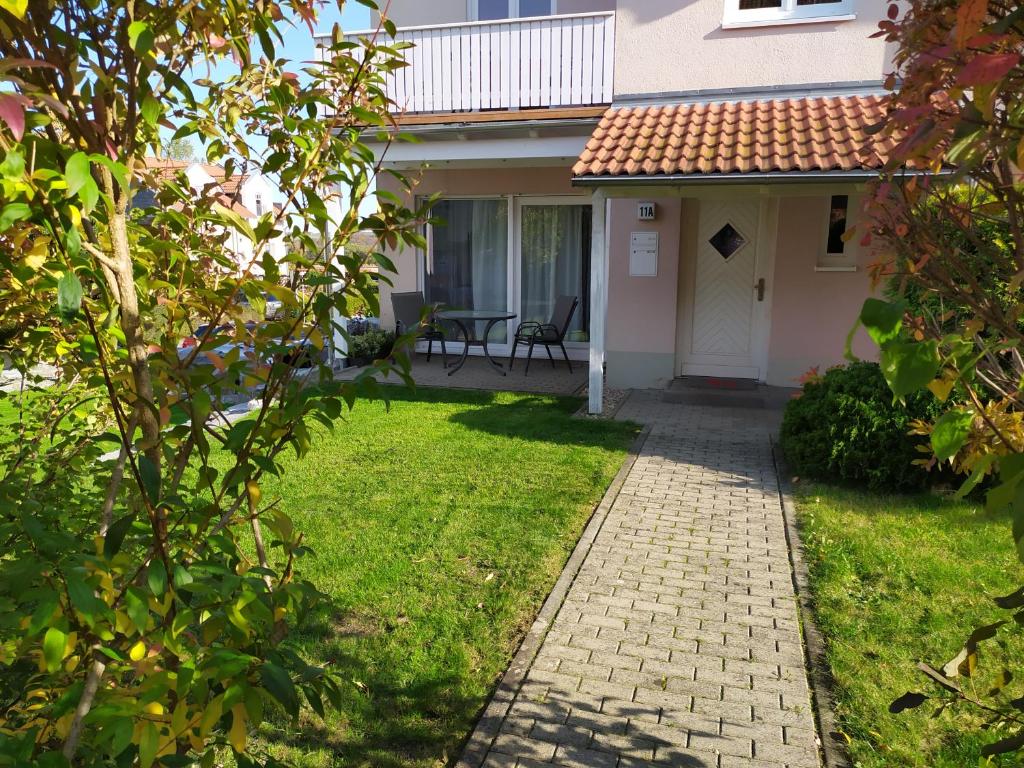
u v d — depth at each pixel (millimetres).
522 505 5574
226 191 2143
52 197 1111
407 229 1869
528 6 11641
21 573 1372
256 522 2150
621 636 3748
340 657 3549
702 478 6301
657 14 9500
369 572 4430
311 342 1735
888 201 1877
